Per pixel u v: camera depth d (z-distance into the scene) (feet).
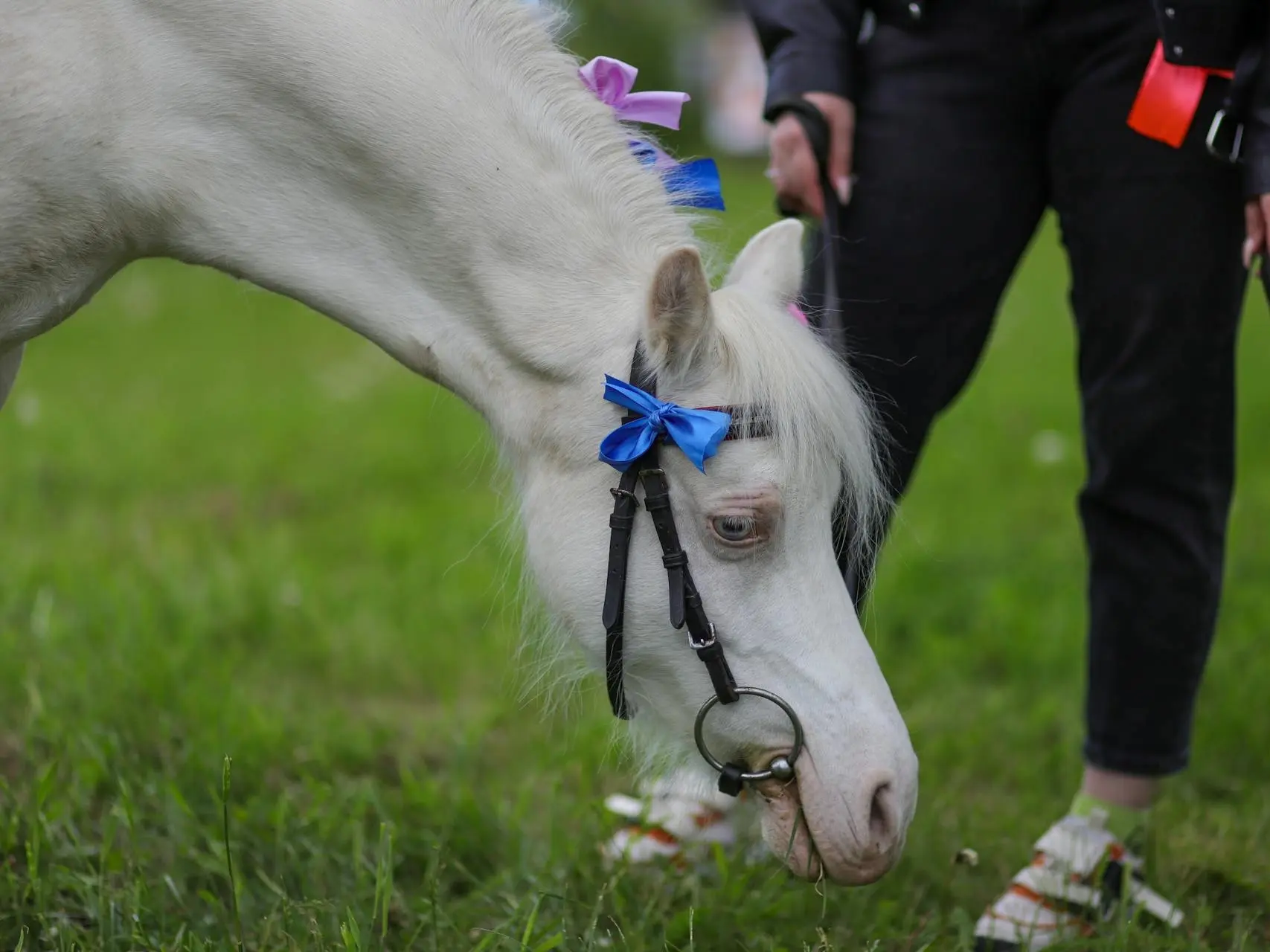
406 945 6.97
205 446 18.44
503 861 8.27
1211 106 7.00
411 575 13.41
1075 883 7.64
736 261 6.83
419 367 6.70
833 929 7.46
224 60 6.34
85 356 24.91
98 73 6.24
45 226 6.38
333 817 8.14
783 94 7.55
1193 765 9.78
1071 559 13.87
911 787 6.19
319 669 11.55
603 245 6.38
